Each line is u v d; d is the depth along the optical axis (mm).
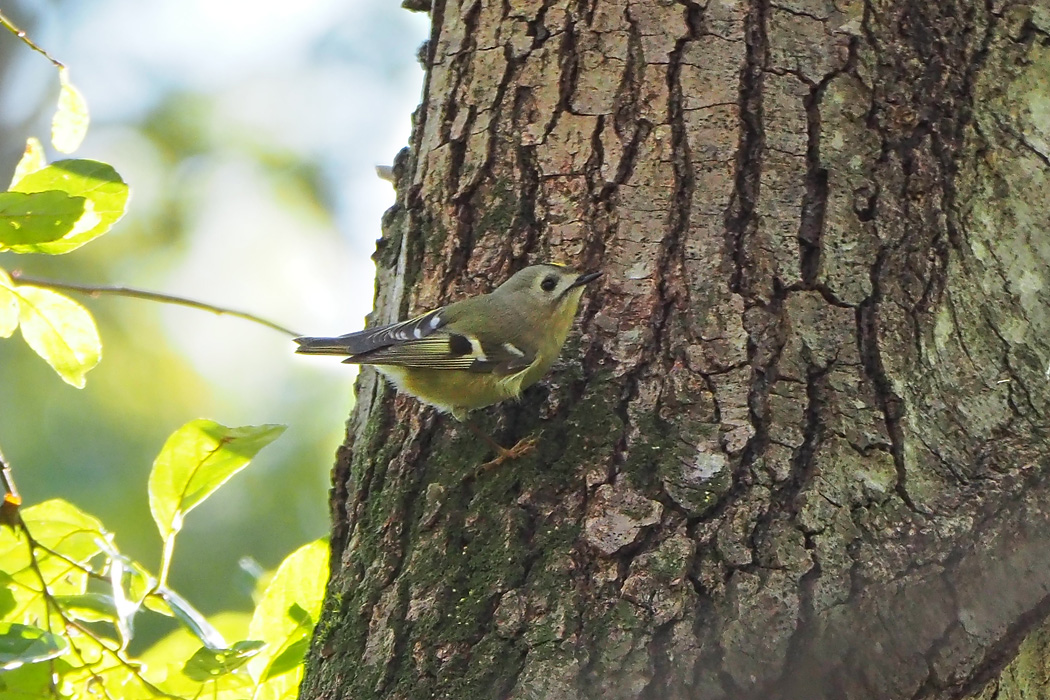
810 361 6426
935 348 6395
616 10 7316
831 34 6980
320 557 7609
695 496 6145
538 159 7305
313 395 17594
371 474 7266
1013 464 6000
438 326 7199
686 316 6684
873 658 5711
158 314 18141
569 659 5848
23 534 6488
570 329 6977
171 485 6820
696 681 5727
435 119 7766
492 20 7621
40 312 7207
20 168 7285
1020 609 5762
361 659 6445
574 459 6488
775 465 6164
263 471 16312
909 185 6715
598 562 6090
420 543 6613
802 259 6660
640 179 7035
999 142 6727
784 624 5770
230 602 14805
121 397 16984
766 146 6871
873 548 5875
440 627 6223
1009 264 6508
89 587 8406
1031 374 6266
